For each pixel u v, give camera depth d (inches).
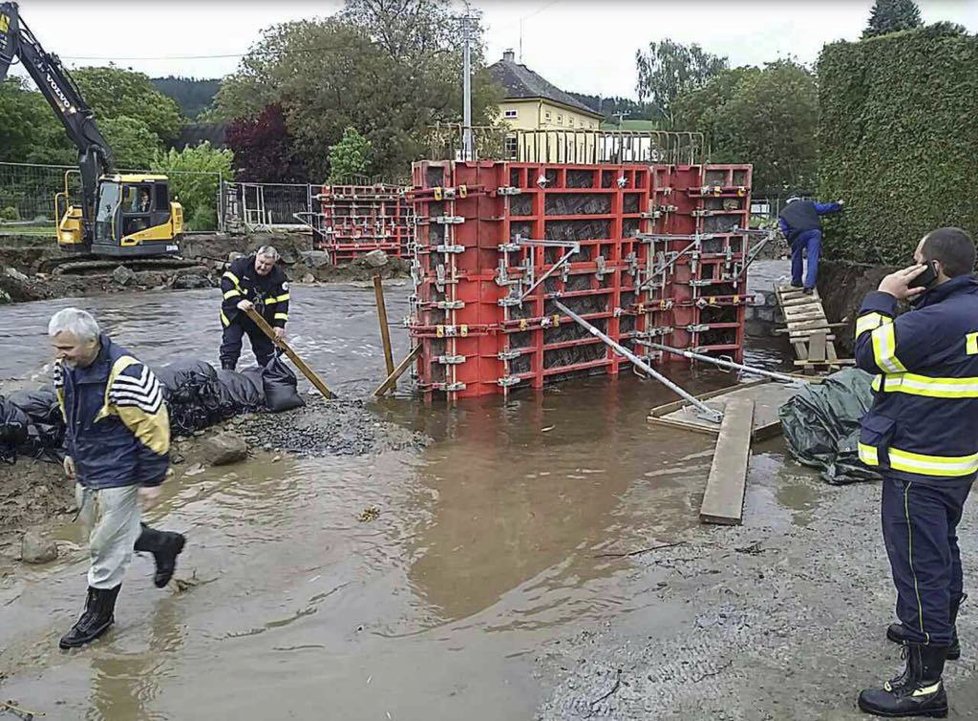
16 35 812.0
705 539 229.5
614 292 431.2
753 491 264.8
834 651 168.6
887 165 482.9
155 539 195.6
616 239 427.8
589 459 303.4
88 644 180.2
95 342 172.7
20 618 191.6
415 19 1590.8
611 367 438.9
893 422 144.9
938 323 138.5
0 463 270.4
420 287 382.3
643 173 437.1
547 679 164.2
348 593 203.6
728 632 178.2
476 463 299.9
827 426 281.9
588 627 184.2
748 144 1686.8
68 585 207.8
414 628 186.7
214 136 2203.5
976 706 147.9
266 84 1658.5
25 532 239.1
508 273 383.6
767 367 467.5
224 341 379.6
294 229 1060.5
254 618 191.8
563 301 414.0
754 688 156.9
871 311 146.0
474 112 1578.5
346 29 1528.1
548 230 401.1
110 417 177.0
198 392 335.3
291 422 345.4
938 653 143.2
